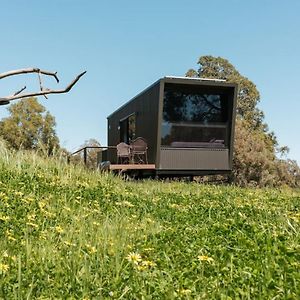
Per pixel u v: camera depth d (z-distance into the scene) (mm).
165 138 18500
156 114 18406
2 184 8297
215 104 19188
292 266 3916
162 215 7562
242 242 4859
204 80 18500
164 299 3256
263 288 3447
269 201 10953
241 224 6102
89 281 3596
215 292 3395
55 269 3906
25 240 4820
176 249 4727
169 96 18688
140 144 18969
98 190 9688
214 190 13617
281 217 7309
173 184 14891
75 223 6027
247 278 3676
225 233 5562
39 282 3510
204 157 18797
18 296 3176
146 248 4648
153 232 5871
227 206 9156
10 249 4398
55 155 12750
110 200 8820
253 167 31125
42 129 43906
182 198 10242
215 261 4145
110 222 6438
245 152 30938
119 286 3521
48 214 6336
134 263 4027
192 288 3465
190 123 18812
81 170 12664
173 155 18484
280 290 3385
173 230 5770
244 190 14281
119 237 5309
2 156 11641
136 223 6598
